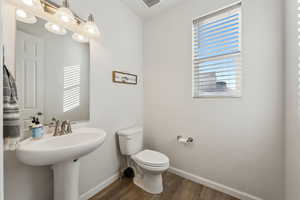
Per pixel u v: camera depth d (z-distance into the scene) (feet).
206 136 5.44
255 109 4.45
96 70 4.90
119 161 5.91
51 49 3.76
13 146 2.22
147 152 5.67
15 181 3.13
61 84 3.98
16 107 2.32
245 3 4.55
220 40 5.20
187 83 5.88
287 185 3.77
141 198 4.75
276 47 4.08
